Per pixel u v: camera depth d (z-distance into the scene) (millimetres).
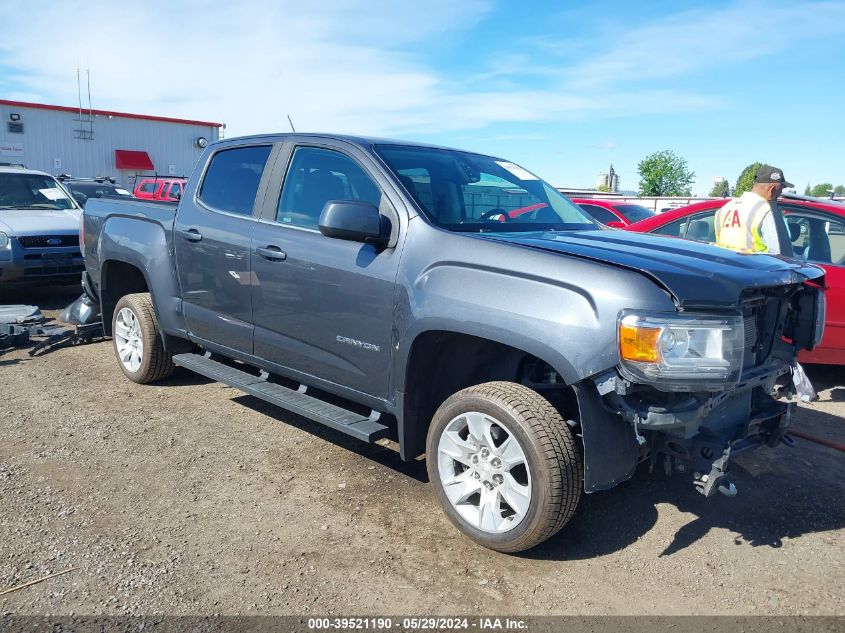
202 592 2910
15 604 2791
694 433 3027
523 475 3324
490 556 3256
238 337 4535
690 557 3301
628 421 2947
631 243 3504
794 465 4391
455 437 3395
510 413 3096
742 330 2898
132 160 31312
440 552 3273
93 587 2916
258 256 4250
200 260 4730
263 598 2881
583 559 3262
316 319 3941
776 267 3330
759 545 3432
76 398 5305
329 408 3963
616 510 3754
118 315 5715
